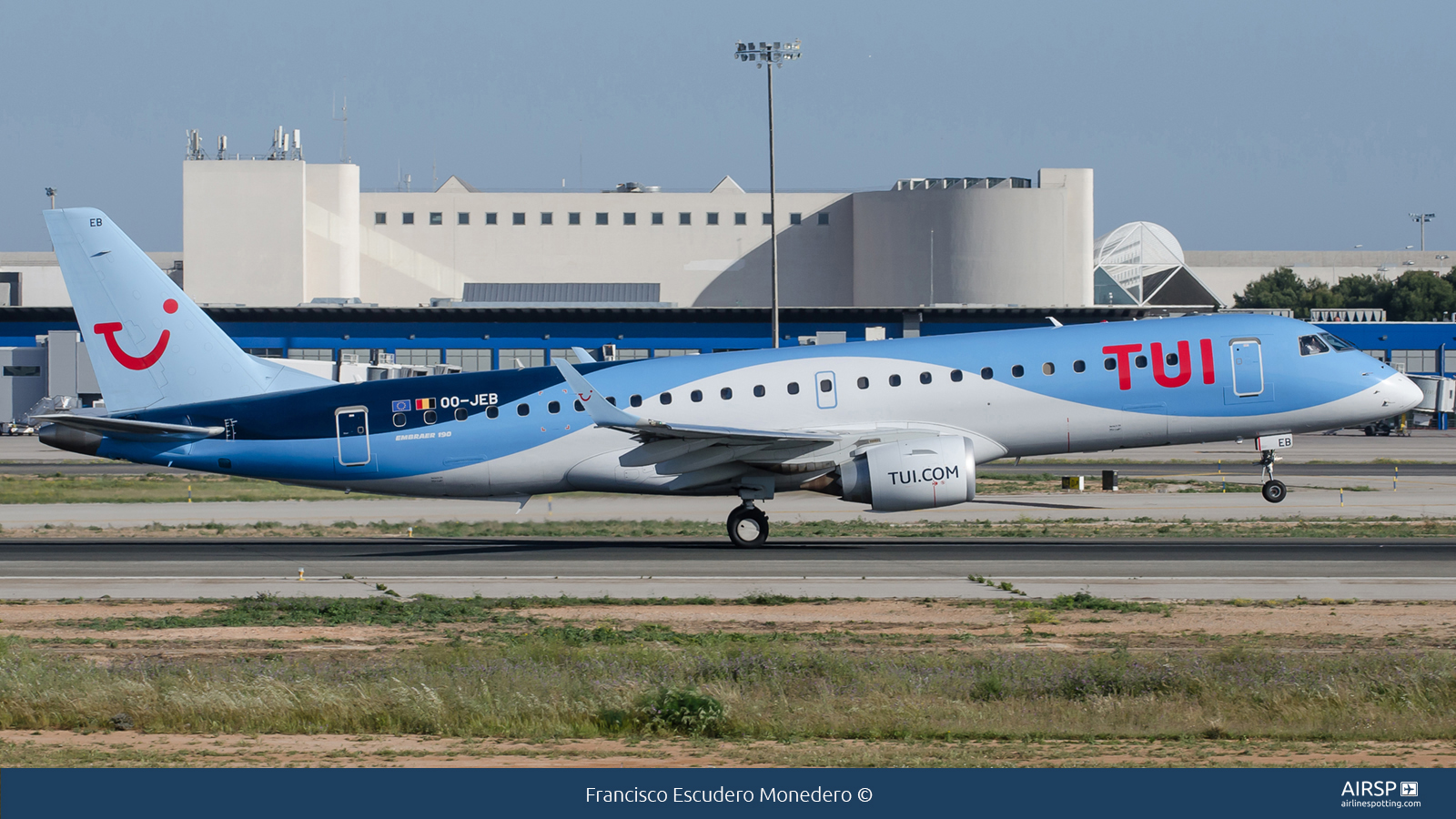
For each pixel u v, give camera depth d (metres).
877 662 68.19
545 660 70.06
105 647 76.81
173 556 119.12
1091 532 133.38
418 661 70.25
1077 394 121.38
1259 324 125.00
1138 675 64.56
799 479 120.00
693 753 53.22
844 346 125.12
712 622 84.19
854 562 110.62
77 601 93.75
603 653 71.06
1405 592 93.12
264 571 109.12
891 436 118.12
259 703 60.19
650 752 53.62
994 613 86.00
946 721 58.44
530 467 122.44
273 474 124.19
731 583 99.62
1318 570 104.12
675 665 67.31
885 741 56.50
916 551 118.69
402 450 122.44
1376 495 172.62
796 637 78.50
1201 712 60.00
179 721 59.62
